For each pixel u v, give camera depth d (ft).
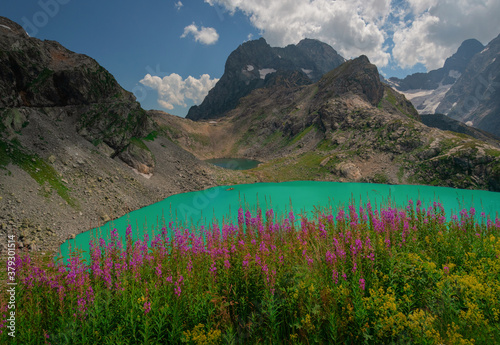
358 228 45.70
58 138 196.95
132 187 214.28
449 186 324.60
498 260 33.42
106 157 227.20
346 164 404.57
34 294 33.63
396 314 25.73
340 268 33.09
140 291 33.12
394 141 431.43
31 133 179.22
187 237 45.80
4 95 183.52
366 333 25.80
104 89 275.18
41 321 31.40
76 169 182.80
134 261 40.16
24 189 137.49
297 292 30.25
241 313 32.65
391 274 32.27
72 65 250.98
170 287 33.35
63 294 33.09
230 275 35.83
